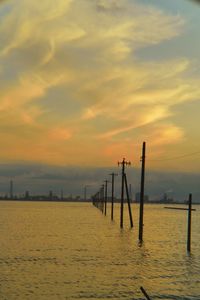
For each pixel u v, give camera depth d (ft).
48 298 80.02
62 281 96.12
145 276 105.40
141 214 187.93
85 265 119.14
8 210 622.54
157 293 87.61
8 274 103.35
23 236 207.31
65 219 378.32
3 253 142.10
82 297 81.56
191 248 168.35
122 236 212.23
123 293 85.97
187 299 83.41
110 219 382.22
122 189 262.26
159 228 293.23
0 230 246.27
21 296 81.20
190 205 157.38
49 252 146.30
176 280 101.60
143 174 186.50
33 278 98.94
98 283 94.89
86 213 521.65
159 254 147.74
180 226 329.52
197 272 113.09
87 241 185.26
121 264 123.03
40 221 345.51
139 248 164.04
